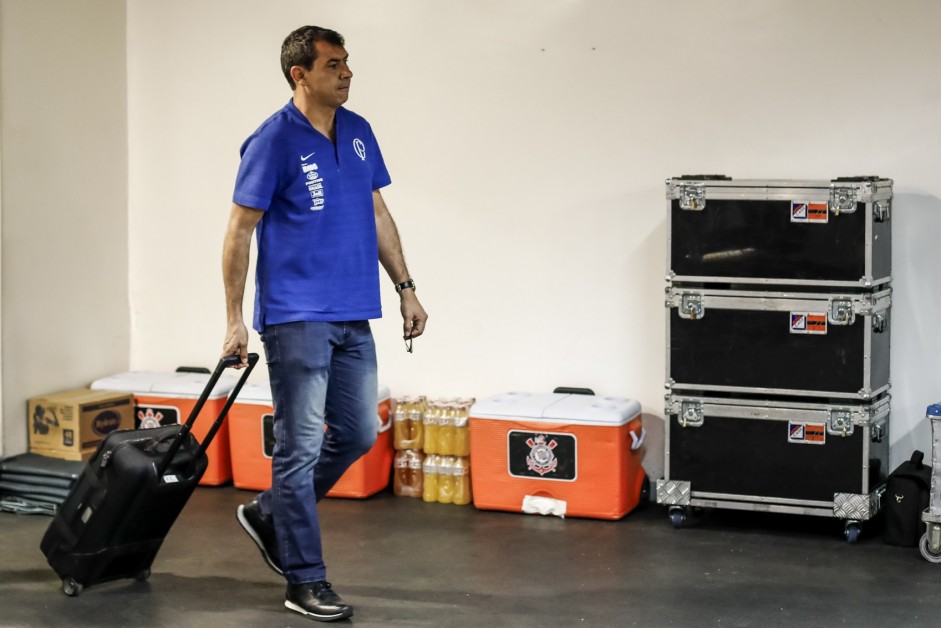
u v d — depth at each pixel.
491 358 5.62
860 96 5.01
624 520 5.12
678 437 4.96
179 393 5.66
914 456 4.88
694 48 5.20
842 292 4.76
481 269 5.59
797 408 4.80
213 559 4.61
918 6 4.91
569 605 4.10
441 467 5.39
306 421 3.93
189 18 5.93
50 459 5.43
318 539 4.01
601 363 5.46
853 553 4.66
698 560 4.58
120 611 4.05
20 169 5.51
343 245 3.94
